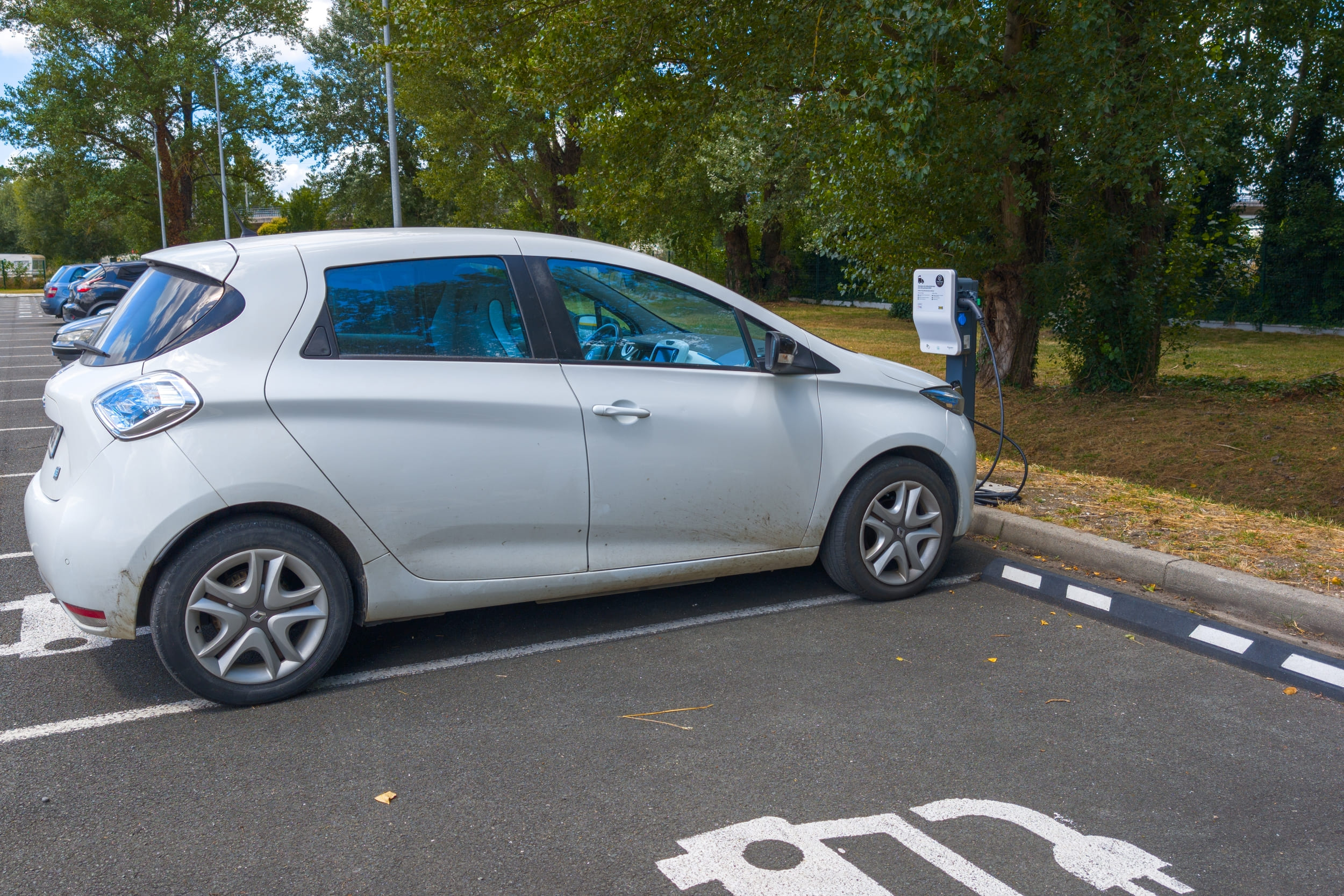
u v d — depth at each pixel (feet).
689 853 8.61
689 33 34.40
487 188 103.91
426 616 13.30
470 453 12.34
